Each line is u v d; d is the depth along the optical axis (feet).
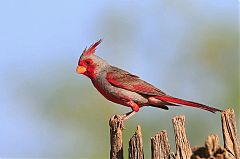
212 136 26.50
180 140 27.86
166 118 50.39
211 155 26.27
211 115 51.90
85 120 53.83
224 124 28.66
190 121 51.65
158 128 50.06
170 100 35.65
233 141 28.45
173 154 27.86
